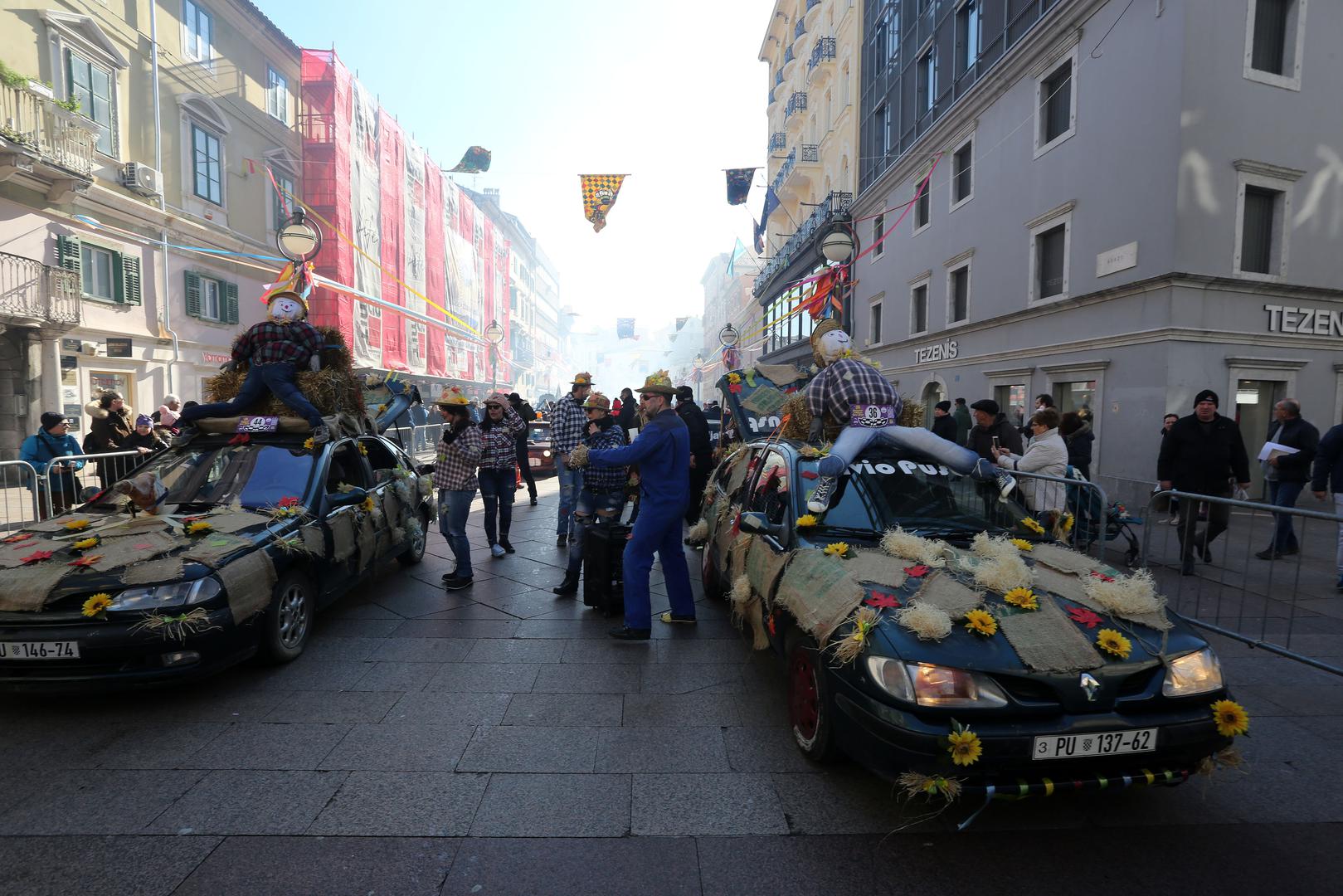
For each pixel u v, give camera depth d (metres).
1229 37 10.64
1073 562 3.47
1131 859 2.71
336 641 5.05
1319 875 2.62
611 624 5.47
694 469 9.38
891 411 4.41
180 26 18.67
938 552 3.46
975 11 16.59
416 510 7.16
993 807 3.05
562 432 8.04
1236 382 10.84
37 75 14.55
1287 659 4.72
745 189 20.22
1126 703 2.74
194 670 3.85
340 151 23.59
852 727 2.89
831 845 2.79
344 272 23.59
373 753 3.48
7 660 3.65
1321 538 4.89
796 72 34.25
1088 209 12.36
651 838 2.82
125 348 16.50
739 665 4.65
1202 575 5.20
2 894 2.47
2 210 13.91
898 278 21.08
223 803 3.04
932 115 18.88
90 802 3.04
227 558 4.11
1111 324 11.85
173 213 18.23
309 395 5.78
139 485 4.46
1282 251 11.13
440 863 2.66
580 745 3.56
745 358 53.34
